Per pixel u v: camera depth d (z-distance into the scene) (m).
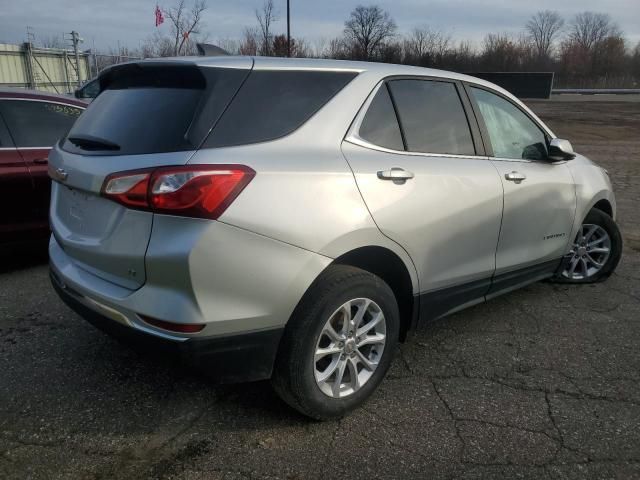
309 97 2.71
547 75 37.66
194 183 2.24
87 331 3.76
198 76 2.55
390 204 2.78
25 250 4.85
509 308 4.27
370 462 2.51
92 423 2.76
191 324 2.29
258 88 2.57
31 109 4.93
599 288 4.73
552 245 4.09
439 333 3.82
